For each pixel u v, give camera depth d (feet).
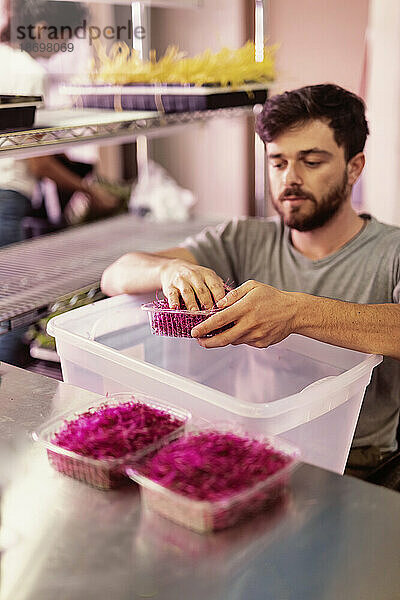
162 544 2.58
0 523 2.68
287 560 2.51
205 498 2.60
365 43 9.95
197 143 11.59
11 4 5.26
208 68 5.92
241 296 3.99
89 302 5.81
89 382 4.05
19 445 3.20
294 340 4.37
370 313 4.18
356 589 2.40
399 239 5.34
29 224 8.10
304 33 10.12
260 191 7.37
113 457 2.88
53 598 2.35
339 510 2.76
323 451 3.72
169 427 3.11
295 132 4.99
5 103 4.31
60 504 2.80
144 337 4.56
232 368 4.49
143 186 8.81
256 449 2.88
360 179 11.18
